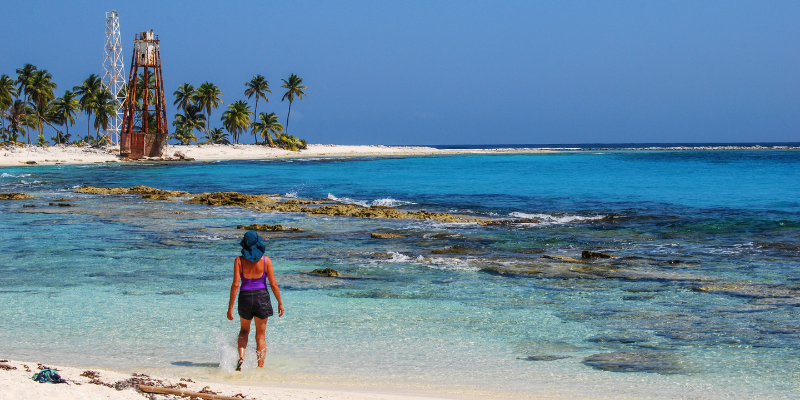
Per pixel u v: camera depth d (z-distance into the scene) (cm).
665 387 660
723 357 771
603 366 736
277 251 1675
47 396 538
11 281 1246
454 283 1252
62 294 1124
